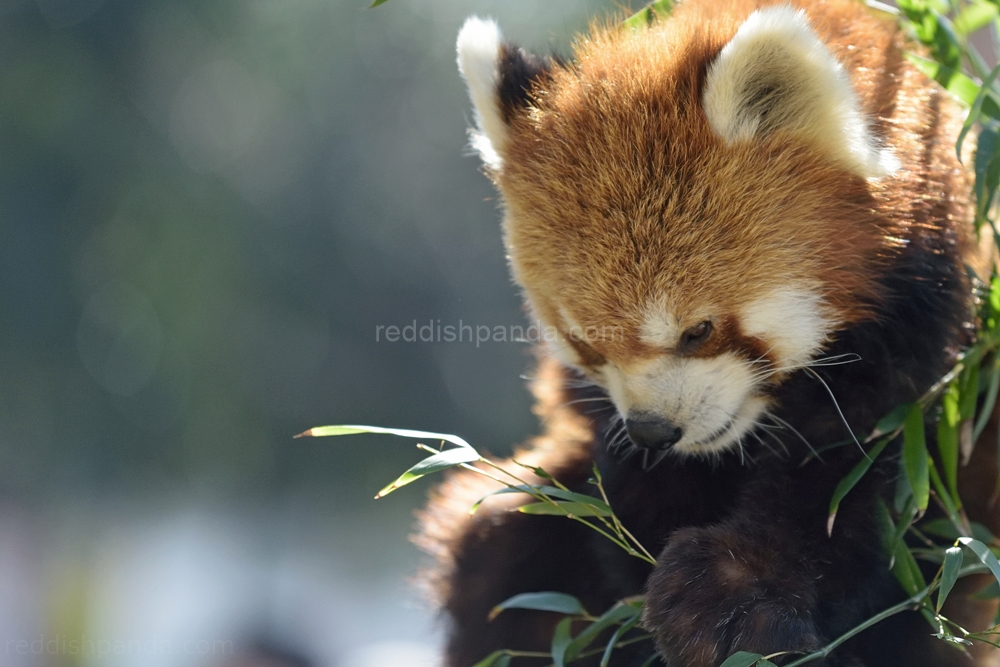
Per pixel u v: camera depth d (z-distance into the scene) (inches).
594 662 123.0
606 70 120.8
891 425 119.0
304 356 262.8
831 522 118.3
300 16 265.7
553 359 123.9
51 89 254.1
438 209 259.0
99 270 261.0
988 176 119.2
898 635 120.5
